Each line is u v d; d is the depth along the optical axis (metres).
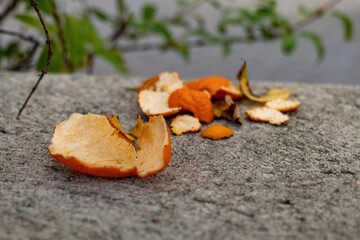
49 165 0.36
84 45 0.50
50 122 0.42
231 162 0.37
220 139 0.40
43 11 0.46
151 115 0.41
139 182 0.35
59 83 0.49
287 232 0.31
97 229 0.31
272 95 0.45
